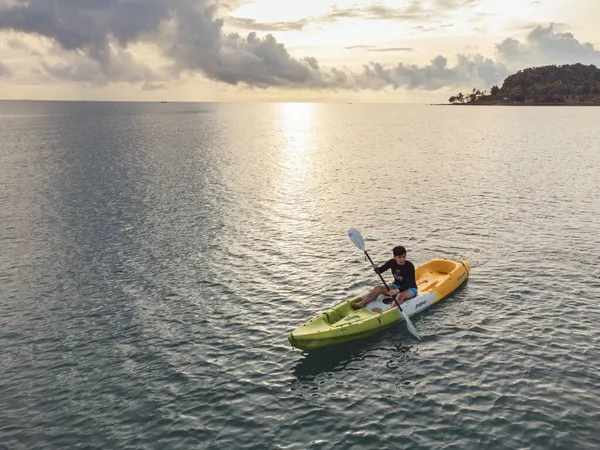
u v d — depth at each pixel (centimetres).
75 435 1128
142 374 1370
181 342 1541
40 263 2255
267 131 11388
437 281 1848
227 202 3409
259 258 2281
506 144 7319
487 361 1374
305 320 1675
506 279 1944
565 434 1072
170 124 13512
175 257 2308
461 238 2498
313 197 3569
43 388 1314
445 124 13912
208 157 5944
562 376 1286
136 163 5306
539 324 1572
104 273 2127
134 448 1079
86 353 1489
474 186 3844
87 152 6366
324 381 1318
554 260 2138
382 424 1134
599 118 16388
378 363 1396
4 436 1128
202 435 1114
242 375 1354
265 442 1087
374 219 2919
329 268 2142
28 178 4341
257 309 1761
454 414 1157
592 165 4869
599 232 2531
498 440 1062
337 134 10444
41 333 1619
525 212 2975
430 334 1542
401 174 4550
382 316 1563
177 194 3666
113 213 3106
